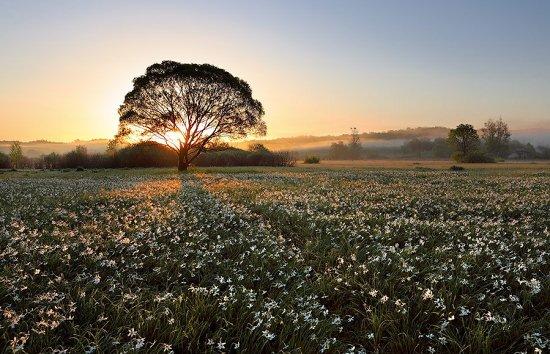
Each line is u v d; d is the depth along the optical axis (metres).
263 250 9.84
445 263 8.73
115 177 44.34
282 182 34.19
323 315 6.96
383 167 78.00
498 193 25.34
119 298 7.14
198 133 62.09
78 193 23.55
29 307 6.68
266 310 6.80
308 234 12.39
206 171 59.91
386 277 8.48
